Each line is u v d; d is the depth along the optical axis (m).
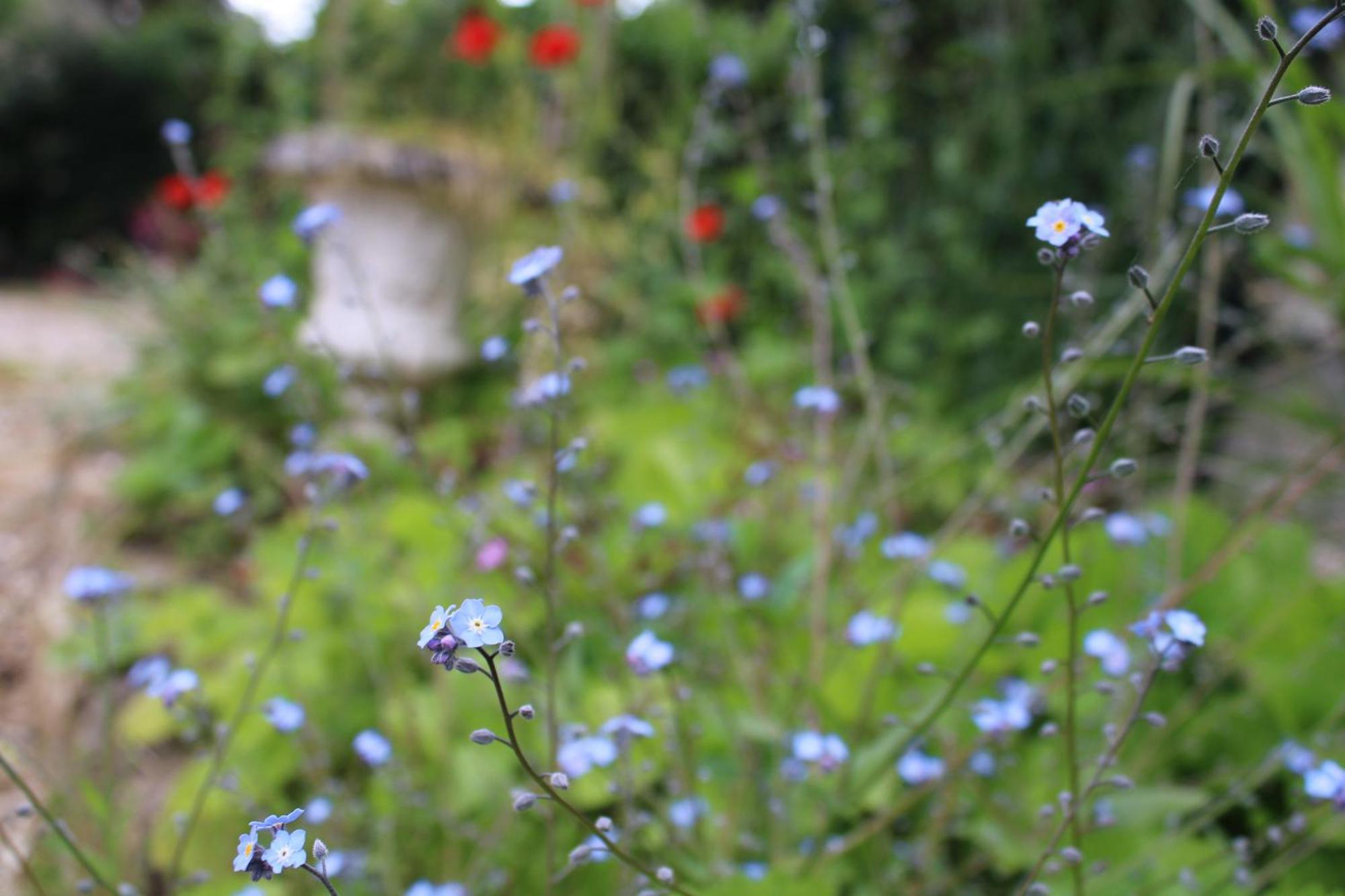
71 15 12.75
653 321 4.25
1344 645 1.95
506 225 4.05
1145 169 2.93
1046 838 1.60
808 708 1.76
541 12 5.37
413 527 2.47
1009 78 4.25
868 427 2.42
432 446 3.26
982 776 1.77
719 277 4.21
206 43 12.83
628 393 3.97
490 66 4.75
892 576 2.24
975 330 3.91
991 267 4.20
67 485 3.74
